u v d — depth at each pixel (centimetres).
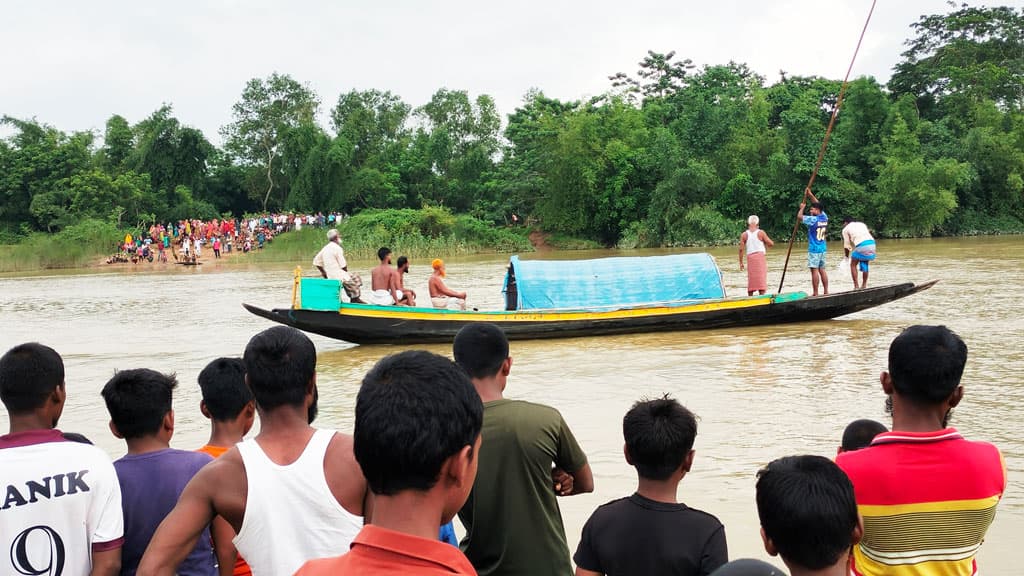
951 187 5159
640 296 1612
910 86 6681
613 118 5959
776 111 6347
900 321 1568
